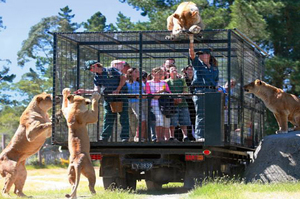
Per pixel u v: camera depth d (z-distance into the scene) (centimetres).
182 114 1132
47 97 1078
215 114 1035
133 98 1098
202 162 1101
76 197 933
